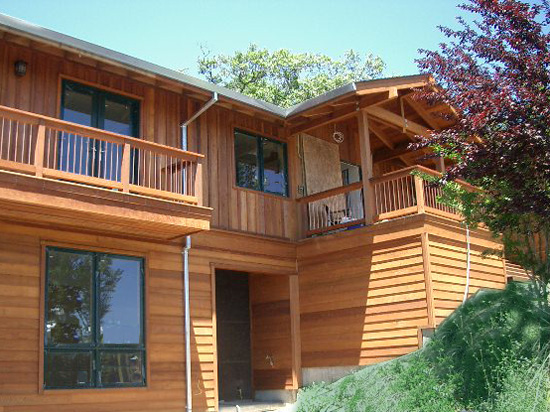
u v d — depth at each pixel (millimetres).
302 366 12922
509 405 6477
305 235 13719
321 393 9453
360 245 12430
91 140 10773
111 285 10203
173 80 11086
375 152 16297
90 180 9219
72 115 10617
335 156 15188
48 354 9148
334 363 12383
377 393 8055
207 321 11492
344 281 12594
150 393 10211
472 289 12438
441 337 8906
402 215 12031
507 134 6801
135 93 11516
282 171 13977
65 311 9531
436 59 7809
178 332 10938
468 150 7156
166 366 10578
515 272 14211
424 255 11445
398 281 11734
